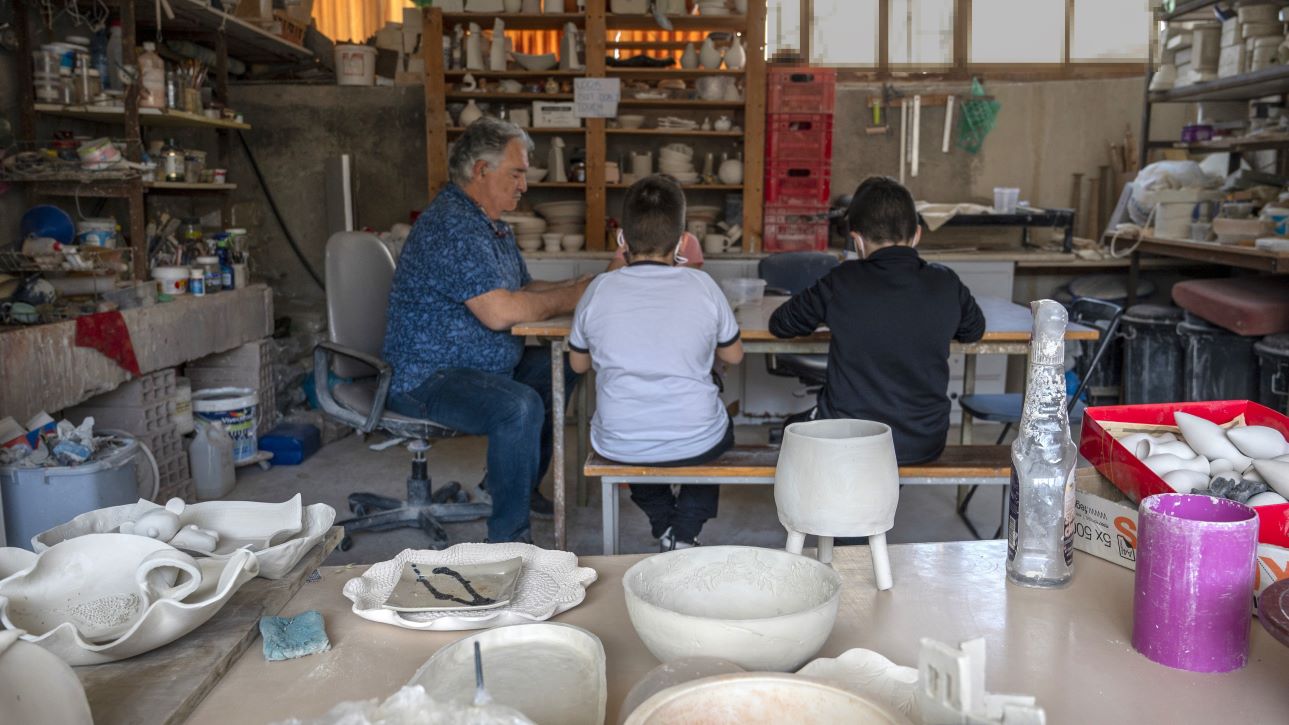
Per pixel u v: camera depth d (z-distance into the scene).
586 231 5.41
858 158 5.87
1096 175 5.82
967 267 5.16
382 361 2.99
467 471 4.21
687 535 2.73
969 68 5.94
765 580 1.01
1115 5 5.76
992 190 5.88
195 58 4.82
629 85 5.45
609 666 0.94
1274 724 0.83
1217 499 0.98
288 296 5.70
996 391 5.22
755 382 5.17
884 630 1.02
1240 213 4.56
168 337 3.67
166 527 1.08
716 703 0.71
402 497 3.84
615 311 2.47
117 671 0.90
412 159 5.65
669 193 2.49
